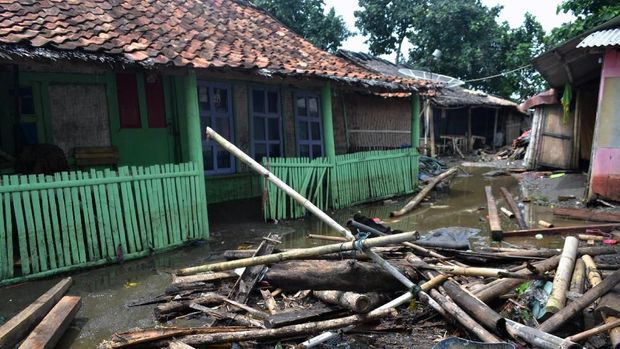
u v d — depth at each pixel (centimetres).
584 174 1125
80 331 384
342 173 905
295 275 419
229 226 752
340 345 353
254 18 1053
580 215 760
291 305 422
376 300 407
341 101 1200
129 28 666
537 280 427
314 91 1078
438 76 1967
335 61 988
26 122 674
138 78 781
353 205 937
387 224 777
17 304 438
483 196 1052
